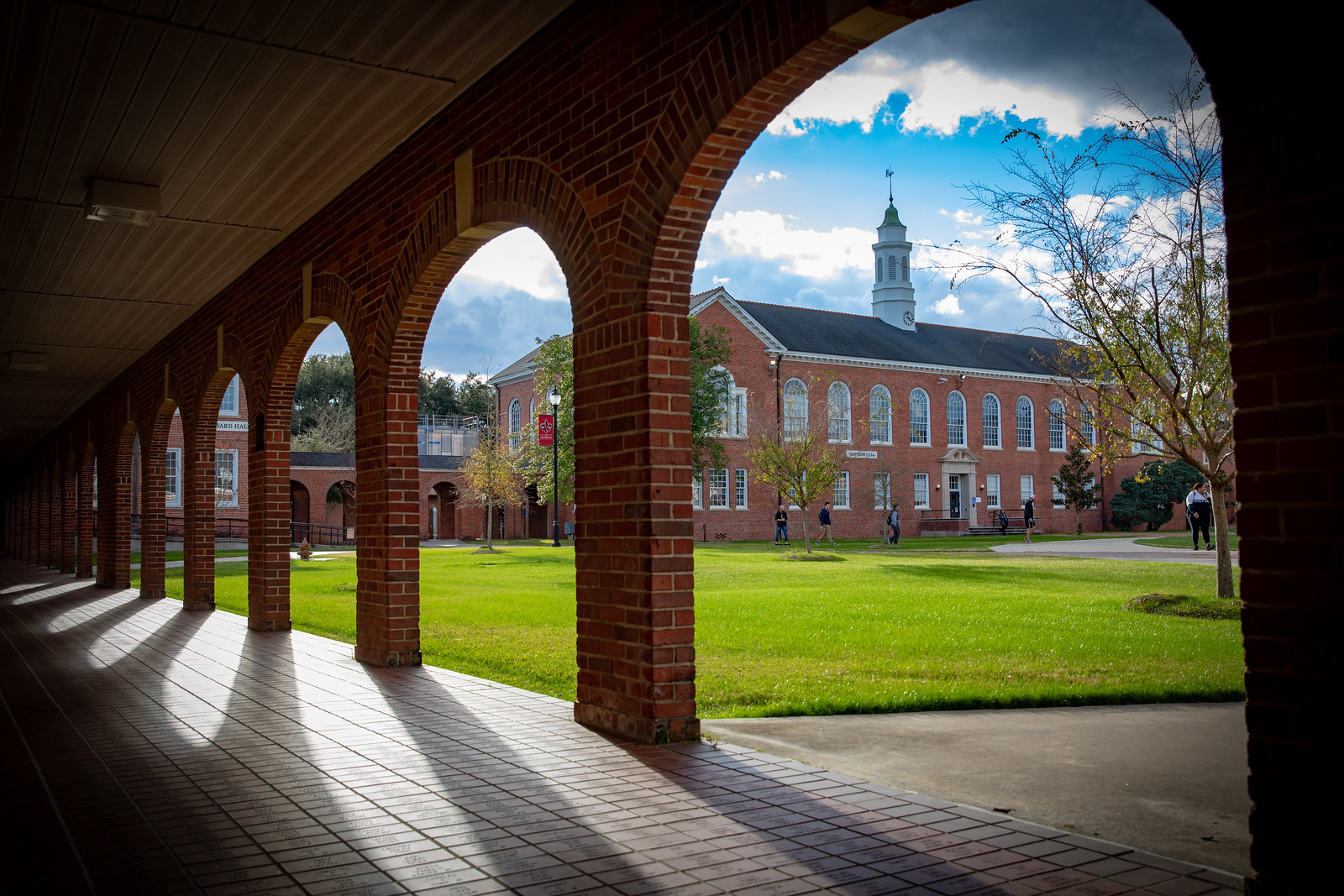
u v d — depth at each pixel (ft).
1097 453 44.86
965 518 159.94
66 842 12.37
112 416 63.46
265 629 36.94
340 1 18.79
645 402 17.43
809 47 14.10
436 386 235.61
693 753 16.76
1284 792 9.02
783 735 18.38
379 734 18.67
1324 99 8.84
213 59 21.07
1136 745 17.43
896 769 15.75
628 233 17.90
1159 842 12.08
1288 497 9.02
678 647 17.71
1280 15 9.11
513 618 40.68
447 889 10.63
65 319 46.73
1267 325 9.20
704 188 16.92
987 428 164.66
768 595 47.83
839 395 150.00
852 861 11.37
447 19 19.84
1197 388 39.81
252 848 12.09
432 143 25.11
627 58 18.03
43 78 21.63
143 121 24.20
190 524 46.70
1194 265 37.96
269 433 36.63
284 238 34.71
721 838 12.25
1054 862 11.26
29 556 108.88
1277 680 9.09
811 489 83.51
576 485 19.71
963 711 20.84
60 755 17.16
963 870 11.03
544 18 20.26
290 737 18.44
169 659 29.43
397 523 27.45
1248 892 9.32
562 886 10.68
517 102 21.53
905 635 32.73
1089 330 40.91
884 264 172.96
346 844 12.21
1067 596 45.24
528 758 16.55
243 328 39.04
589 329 19.21
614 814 13.33
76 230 32.83
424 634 35.53
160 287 40.88
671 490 17.58
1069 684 23.36
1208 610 37.50
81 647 32.63
